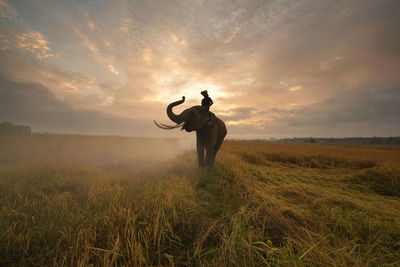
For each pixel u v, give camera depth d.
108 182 3.90
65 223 2.09
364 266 1.69
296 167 8.55
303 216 2.76
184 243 2.05
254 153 11.53
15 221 2.17
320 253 1.74
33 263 1.53
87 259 1.52
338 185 5.20
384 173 5.39
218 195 3.58
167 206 2.50
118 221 2.12
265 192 3.92
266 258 1.69
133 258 1.57
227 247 1.73
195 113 5.41
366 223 2.61
